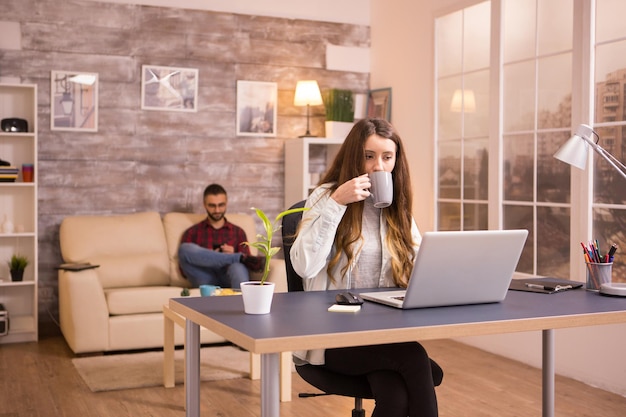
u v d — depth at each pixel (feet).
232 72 19.93
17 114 17.90
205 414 11.82
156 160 19.24
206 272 17.48
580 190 13.93
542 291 7.88
